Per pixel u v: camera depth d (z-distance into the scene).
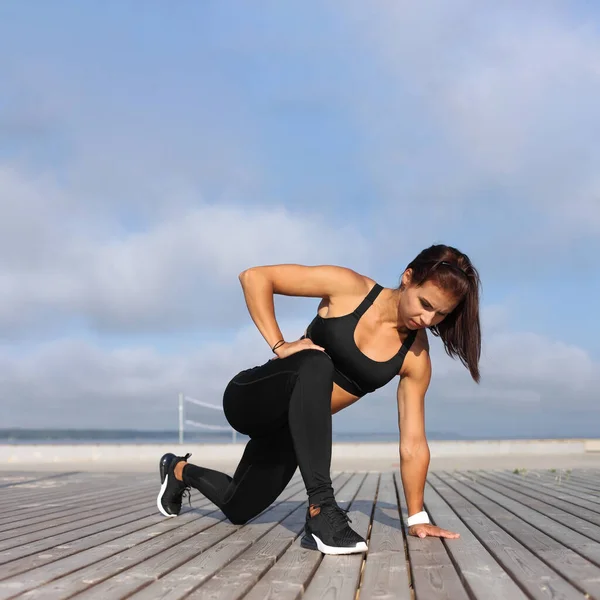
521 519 3.88
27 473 9.53
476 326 2.87
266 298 2.95
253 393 2.97
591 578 2.27
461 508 4.48
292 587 2.19
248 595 2.09
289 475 3.30
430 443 15.62
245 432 3.16
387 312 2.92
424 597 2.09
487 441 15.66
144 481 7.84
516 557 2.65
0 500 5.63
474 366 2.91
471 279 2.80
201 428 19.06
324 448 2.78
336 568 2.51
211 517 4.02
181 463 3.94
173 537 3.29
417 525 3.20
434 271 2.69
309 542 2.89
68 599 2.11
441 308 2.72
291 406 2.79
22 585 2.31
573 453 15.70
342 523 2.78
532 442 15.83
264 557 2.71
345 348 2.90
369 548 2.91
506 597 2.04
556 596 2.04
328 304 3.02
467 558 2.65
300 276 2.96
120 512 4.53
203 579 2.35
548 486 6.36
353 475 8.06
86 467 11.93
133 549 2.98
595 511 4.28
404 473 3.21
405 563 2.61
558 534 3.26
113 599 2.09
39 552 2.97
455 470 9.21
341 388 2.99
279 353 2.90
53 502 5.41
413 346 3.05
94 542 3.21
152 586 2.26
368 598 2.09
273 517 3.97
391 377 2.98
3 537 3.46
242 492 3.38
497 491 5.80
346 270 3.00
